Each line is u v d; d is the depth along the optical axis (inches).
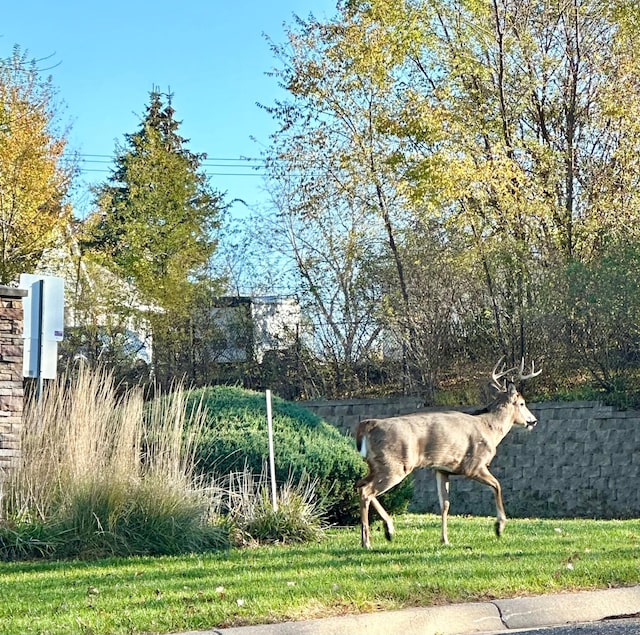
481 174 963.3
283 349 1209.4
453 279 1047.6
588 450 849.5
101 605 323.6
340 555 420.8
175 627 300.8
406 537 479.5
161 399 527.2
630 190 989.2
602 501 836.0
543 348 966.4
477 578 351.3
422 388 1051.9
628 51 1023.6
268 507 483.2
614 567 369.7
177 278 1304.1
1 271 1178.0
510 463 885.2
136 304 1343.5
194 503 462.0
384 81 1080.2
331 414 983.0
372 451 441.1
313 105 1118.4
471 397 1003.9
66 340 1296.8
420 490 903.7
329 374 1165.1
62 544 432.5
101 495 442.3
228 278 1294.3
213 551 444.8
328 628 300.4
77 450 462.6
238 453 535.8
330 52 1096.8
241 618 306.7
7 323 471.2
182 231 1364.4
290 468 535.5
